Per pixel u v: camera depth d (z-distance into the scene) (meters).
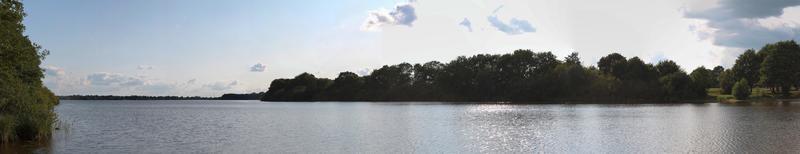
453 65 195.62
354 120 69.31
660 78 158.00
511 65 183.62
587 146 36.97
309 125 59.75
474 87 189.62
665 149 34.75
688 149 34.44
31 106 42.12
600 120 63.34
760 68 160.75
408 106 134.88
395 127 55.41
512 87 174.50
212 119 75.44
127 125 61.06
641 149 35.06
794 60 151.88
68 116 88.81
